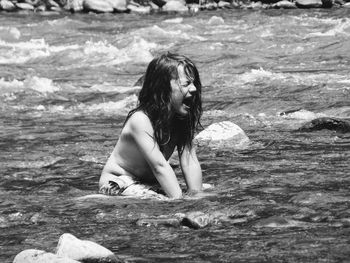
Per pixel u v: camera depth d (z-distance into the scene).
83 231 5.34
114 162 6.90
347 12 31.06
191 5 37.44
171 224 5.42
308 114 12.13
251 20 28.62
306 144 9.16
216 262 4.45
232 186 6.79
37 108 14.37
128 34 25.27
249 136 9.98
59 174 7.86
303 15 30.36
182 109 6.74
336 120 10.09
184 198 6.41
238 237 5.01
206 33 25.44
